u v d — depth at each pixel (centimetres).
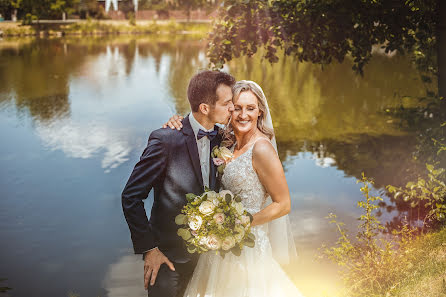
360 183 664
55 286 439
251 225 257
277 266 277
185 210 243
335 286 375
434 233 410
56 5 4653
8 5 4766
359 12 550
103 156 848
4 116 1189
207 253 271
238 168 261
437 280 315
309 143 887
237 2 556
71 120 1134
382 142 870
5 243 527
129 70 2008
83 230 557
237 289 263
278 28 565
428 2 508
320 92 1405
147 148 250
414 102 1162
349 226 521
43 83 1708
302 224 532
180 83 1648
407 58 2008
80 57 2519
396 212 541
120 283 439
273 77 1698
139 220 246
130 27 4750
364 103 1220
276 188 258
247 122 260
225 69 1872
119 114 1189
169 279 258
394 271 352
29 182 721
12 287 436
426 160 616
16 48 3019
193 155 253
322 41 569
